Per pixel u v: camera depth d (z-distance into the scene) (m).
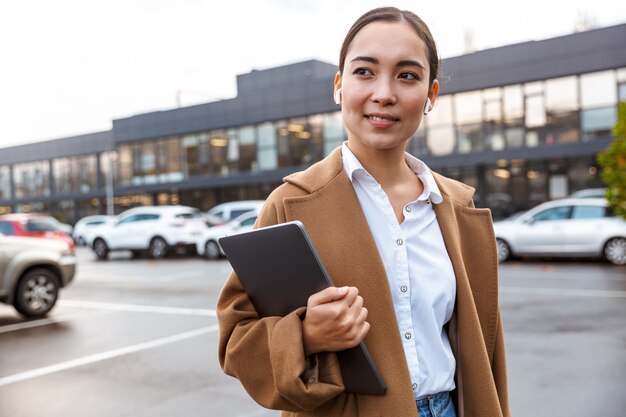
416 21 1.23
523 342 5.64
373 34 1.20
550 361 4.97
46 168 36.88
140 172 30.83
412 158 1.35
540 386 4.34
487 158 19.72
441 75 1.39
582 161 18.89
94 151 33.78
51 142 35.94
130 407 4.18
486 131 20.00
